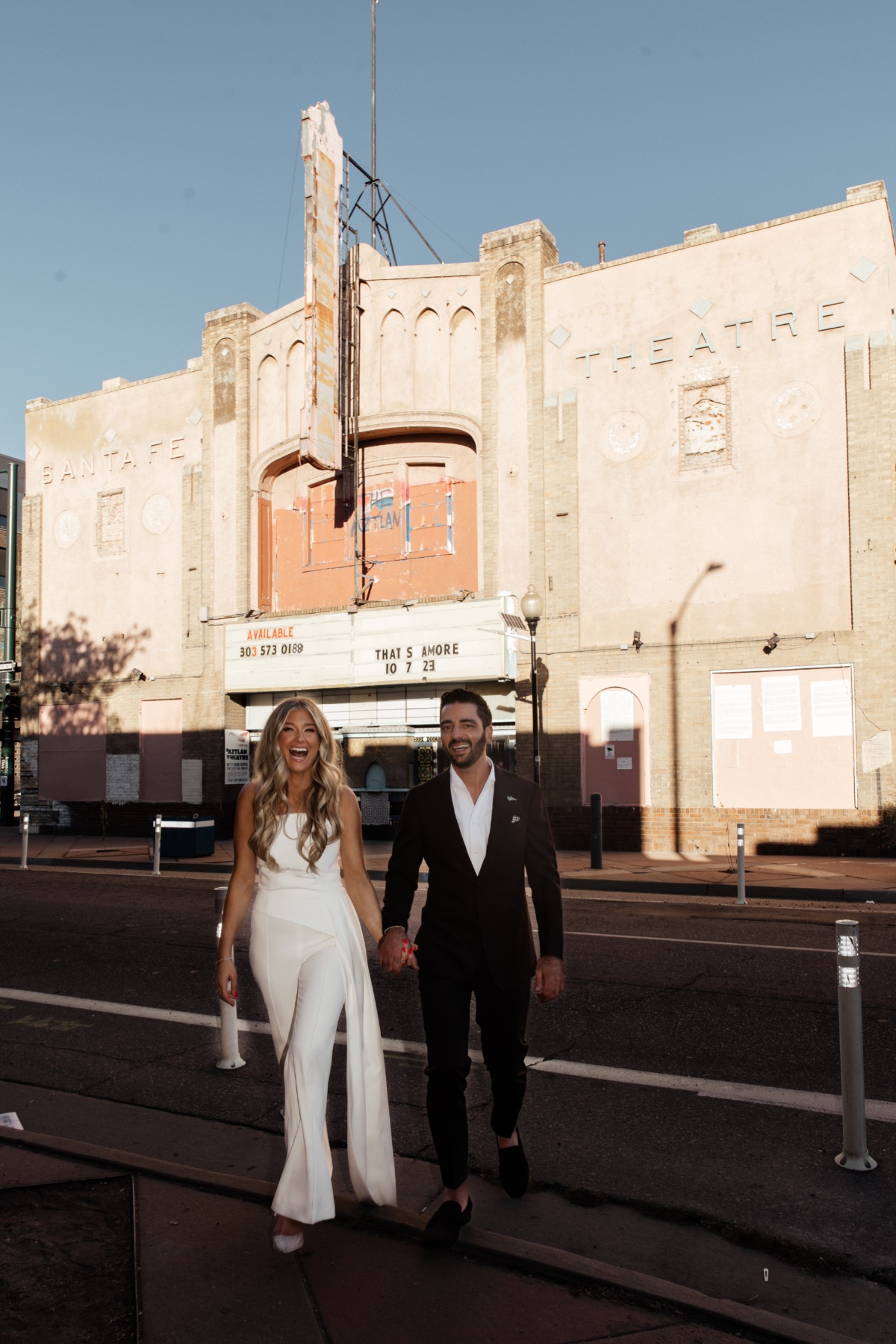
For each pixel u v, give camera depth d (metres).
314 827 3.42
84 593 25.56
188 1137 4.62
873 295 16.80
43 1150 4.22
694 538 17.97
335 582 22.12
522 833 3.62
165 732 23.91
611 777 18.39
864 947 8.57
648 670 18.19
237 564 22.94
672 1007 6.68
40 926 10.53
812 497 17.02
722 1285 3.24
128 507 25.02
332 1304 2.98
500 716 19.84
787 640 17.02
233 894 3.58
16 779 29.59
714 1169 4.17
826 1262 3.38
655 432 18.44
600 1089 5.16
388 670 20.50
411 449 21.28
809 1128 4.59
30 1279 3.15
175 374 24.55
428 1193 3.90
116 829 24.39
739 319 17.81
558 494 19.23
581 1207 3.81
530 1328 2.87
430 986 3.55
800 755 16.88
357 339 21.27
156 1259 3.25
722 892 12.73
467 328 20.53
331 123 20.88
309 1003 3.30
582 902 12.10
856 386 16.75
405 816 3.72
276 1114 4.93
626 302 18.91
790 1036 5.98
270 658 22.06
